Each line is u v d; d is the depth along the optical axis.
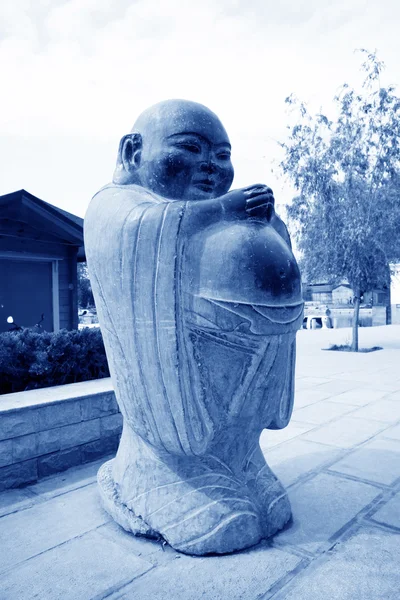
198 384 2.11
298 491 2.92
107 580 2.03
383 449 3.72
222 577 2.03
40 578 2.05
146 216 2.10
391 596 1.88
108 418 3.79
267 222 2.25
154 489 2.38
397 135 10.00
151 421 2.21
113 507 2.53
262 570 2.07
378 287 11.20
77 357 4.29
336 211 10.53
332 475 3.18
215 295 2.05
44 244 9.28
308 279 11.98
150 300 2.08
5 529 2.52
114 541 2.36
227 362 2.13
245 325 2.05
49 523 2.58
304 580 1.99
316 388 6.29
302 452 3.68
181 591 1.94
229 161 2.50
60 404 3.44
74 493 3.02
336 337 14.64
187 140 2.33
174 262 2.04
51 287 9.48
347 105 10.31
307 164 10.60
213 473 2.33
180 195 2.38
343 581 1.98
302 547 2.26
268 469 2.59
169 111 2.39
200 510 2.25
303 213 11.22
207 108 2.48
